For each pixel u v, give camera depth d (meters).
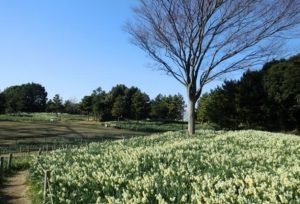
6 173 22.14
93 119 115.62
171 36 33.00
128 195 10.38
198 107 91.56
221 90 55.75
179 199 9.91
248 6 31.23
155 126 85.12
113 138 54.88
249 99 52.38
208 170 12.85
